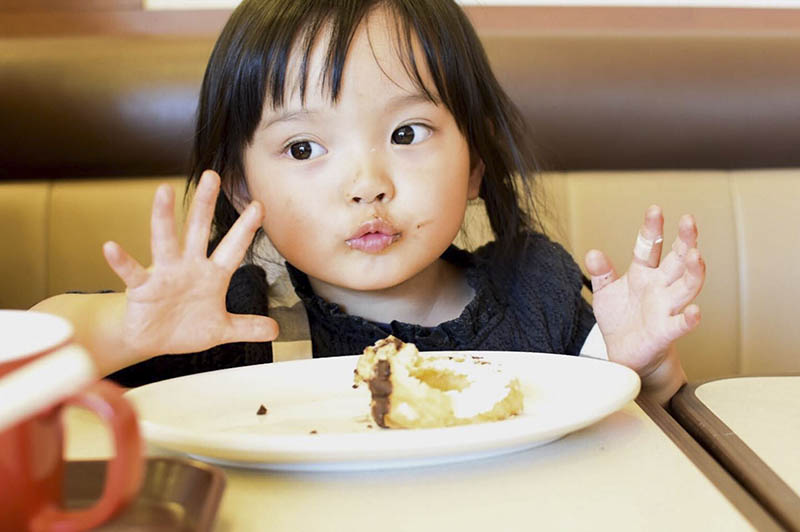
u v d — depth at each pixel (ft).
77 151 4.77
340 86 3.28
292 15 3.38
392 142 3.40
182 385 2.41
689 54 5.11
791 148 5.21
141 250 4.77
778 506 1.69
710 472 1.88
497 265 4.27
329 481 1.86
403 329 3.82
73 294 2.96
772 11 6.00
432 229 3.46
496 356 2.71
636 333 2.97
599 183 5.07
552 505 1.71
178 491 1.60
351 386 2.51
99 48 4.83
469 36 3.82
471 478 1.86
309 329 3.81
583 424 1.98
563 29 5.66
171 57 4.81
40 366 1.15
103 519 1.24
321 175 3.36
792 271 5.21
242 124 3.56
